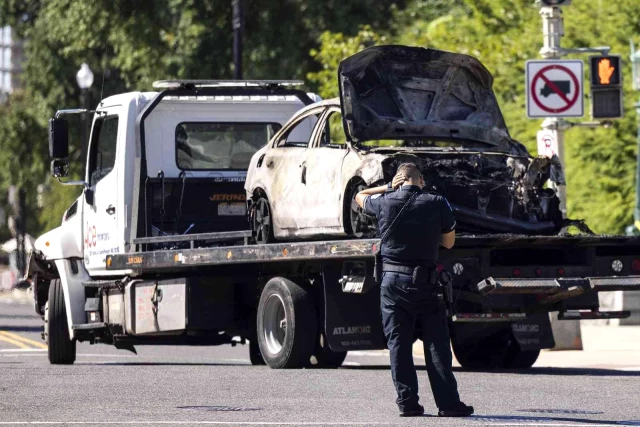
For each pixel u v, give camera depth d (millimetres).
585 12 85562
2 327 85625
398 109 46062
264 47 124000
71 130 147250
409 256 31938
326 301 45469
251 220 49812
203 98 54656
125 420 31531
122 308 54438
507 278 43219
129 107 54031
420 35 106062
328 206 44750
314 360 49562
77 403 35625
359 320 45750
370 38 113500
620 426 30547
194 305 50812
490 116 47562
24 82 152125
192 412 33281
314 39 125812
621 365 51781
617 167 80500
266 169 48688
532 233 44219
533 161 44094
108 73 146250
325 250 43438
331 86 100438
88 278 57250
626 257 45062
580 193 80875
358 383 41094
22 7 151375
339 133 100625
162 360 59594
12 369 49250
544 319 48562
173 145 54344
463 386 40250
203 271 51375
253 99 55031
